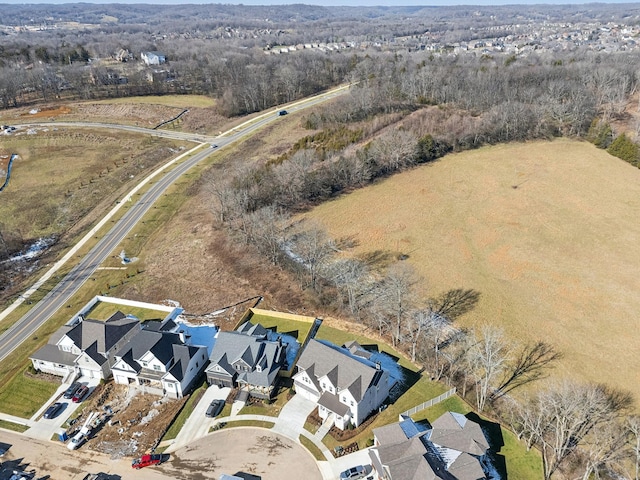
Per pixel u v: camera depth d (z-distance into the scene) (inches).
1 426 2541.8
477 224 4404.5
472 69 7770.7
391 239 4220.0
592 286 3528.5
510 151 5905.5
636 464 2090.3
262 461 2300.7
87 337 2886.3
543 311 3294.8
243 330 3002.0
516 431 2413.9
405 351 2979.8
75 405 2664.9
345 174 5177.2
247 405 2630.4
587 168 5383.9
